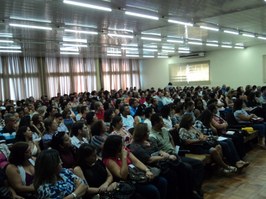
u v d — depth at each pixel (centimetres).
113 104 800
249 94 784
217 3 551
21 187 253
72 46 998
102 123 377
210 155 400
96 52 1227
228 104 764
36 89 1260
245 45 1315
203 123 464
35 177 217
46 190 211
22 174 262
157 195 271
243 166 425
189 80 1584
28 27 643
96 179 259
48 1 473
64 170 237
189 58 1574
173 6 557
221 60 1458
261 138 566
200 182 351
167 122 496
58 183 219
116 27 720
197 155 395
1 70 1159
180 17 651
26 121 476
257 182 385
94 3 494
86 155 261
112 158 284
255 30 882
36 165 217
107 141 287
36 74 1264
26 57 1233
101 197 241
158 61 1717
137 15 582
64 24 648
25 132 353
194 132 419
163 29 777
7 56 1174
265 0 537
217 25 766
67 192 220
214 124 486
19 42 861
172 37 931
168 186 312
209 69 1502
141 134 325
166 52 1425
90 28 708
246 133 512
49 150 223
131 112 683
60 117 524
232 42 1172
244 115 568
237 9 602
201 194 340
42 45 943
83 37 827
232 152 427
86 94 1078
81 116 602
